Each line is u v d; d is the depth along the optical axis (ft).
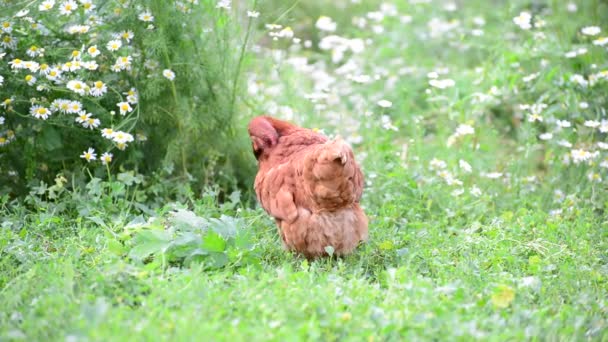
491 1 62.44
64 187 35.76
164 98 37.06
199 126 37.86
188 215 32.01
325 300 25.00
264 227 34.96
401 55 53.83
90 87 34.76
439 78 51.19
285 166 29.68
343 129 45.11
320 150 27.17
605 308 26.32
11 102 34.50
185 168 38.19
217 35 38.04
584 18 47.57
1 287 27.22
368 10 59.67
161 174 37.29
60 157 36.45
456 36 55.01
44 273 27.32
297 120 42.88
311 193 28.14
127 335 21.99
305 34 59.77
